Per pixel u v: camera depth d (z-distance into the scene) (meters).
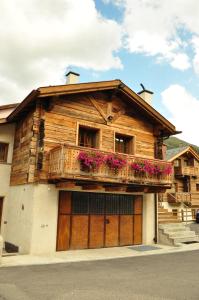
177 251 11.47
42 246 10.31
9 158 12.67
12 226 11.62
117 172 11.28
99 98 12.91
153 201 13.87
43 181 10.73
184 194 27.05
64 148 10.21
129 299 5.55
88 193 12.05
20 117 12.37
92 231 11.88
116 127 13.13
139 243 13.17
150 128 14.38
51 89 10.74
